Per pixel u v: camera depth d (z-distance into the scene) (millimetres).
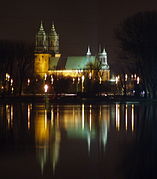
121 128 57469
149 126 59656
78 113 85125
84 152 38312
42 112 89500
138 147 40594
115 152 38094
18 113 86625
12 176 29672
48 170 31328
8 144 43500
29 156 36719
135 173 30109
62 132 53531
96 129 56594
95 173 30266
